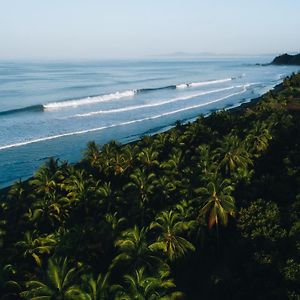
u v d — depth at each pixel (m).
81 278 41.50
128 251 45.69
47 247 52.31
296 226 51.53
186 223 54.38
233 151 71.56
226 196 55.16
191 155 91.50
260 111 116.88
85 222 60.72
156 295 36.78
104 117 152.00
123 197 66.25
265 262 48.03
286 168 71.75
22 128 133.62
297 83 175.75
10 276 47.28
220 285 50.72
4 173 96.44
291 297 42.28
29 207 64.12
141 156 79.94
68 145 116.88
